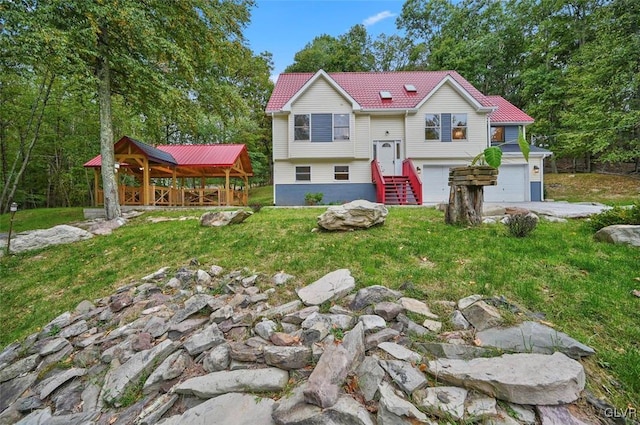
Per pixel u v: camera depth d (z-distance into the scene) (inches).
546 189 665.6
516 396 67.9
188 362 99.7
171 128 924.6
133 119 631.8
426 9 1120.2
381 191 505.0
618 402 69.1
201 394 84.4
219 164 546.0
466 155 561.3
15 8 268.7
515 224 189.8
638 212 184.7
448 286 123.4
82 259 231.9
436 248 169.6
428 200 573.3
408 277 133.3
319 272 150.6
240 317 117.6
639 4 476.4
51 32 275.6
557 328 94.6
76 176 739.4
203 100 457.7
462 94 555.5
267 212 351.3
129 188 505.0
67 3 290.0
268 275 154.9
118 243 256.2
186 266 181.6
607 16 522.3
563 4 703.1
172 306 137.3
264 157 1090.7
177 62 379.9
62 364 116.1
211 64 447.8
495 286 121.0
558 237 184.9
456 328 96.8
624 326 94.4
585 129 586.9
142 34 327.3
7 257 255.6
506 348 85.4
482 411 66.7
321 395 71.3
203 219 275.0
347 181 573.9
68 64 295.9
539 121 754.8
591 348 84.5
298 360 88.4
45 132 628.4
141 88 391.9
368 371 79.4
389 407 67.2
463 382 73.1
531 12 797.2
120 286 175.6
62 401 97.0
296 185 577.3
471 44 877.2
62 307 164.1
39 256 254.8
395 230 213.9
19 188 740.0
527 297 111.7
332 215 216.2
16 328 155.6
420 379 74.8
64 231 286.5
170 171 580.1
